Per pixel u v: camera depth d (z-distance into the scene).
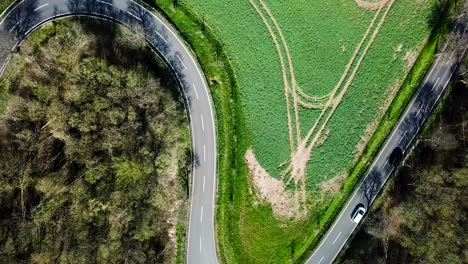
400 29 73.62
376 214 73.44
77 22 67.69
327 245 73.75
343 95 73.50
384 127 73.56
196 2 71.06
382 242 72.38
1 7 68.12
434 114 73.56
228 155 71.81
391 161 73.50
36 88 63.59
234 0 71.81
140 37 69.38
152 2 70.19
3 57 67.19
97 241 60.88
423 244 67.12
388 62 73.75
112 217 62.06
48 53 63.88
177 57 70.75
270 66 72.44
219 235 71.81
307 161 73.25
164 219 69.75
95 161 61.41
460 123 71.00
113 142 62.06
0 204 60.75
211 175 71.62
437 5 73.62
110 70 62.97
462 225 65.06
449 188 66.56
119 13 69.50
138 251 64.19
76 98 61.91
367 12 73.31
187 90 71.12
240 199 72.38
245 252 72.44
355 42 73.31
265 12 72.12
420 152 73.44
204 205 71.69
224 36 71.69
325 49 73.06
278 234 73.06
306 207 73.44
